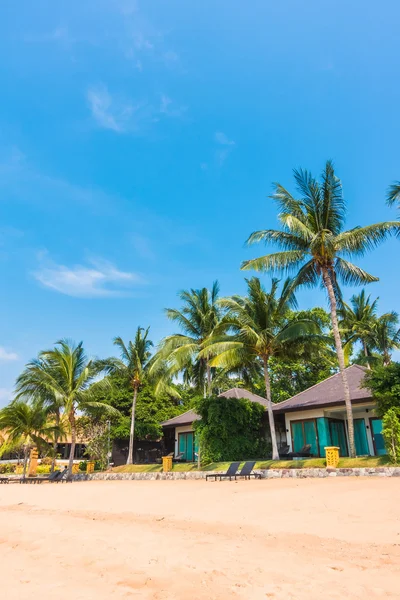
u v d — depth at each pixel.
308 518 8.82
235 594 4.61
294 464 19.84
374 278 20.84
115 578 5.32
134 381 33.06
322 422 24.41
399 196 18.14
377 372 18.23
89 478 28.94
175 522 9.30
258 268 21.17
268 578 5.09
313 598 4.41
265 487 14.92
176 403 40.88
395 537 6.83
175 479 23.42
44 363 30.30
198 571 5.45
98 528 8.84
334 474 17.53
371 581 4.84
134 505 12.66
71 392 29.48
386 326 36.25
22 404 30.39
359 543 6.62
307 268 21.62
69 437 41.12
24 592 4.85
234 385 41.03
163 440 36.78
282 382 38.75
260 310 23.25
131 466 29.38
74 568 5.86
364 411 24.72
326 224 21.05
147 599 4.55
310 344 22.95
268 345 22.91
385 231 19.36
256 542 6.98
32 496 16.69
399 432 16.94
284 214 20.16
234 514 9.91
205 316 28.50
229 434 25.09
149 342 33.66
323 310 37.62
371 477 16.00
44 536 8.18
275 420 28.27
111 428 34.75
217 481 19.38
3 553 6.95
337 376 27.28
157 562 5.96
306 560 5.79
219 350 22.69
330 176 21.03
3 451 35.19
